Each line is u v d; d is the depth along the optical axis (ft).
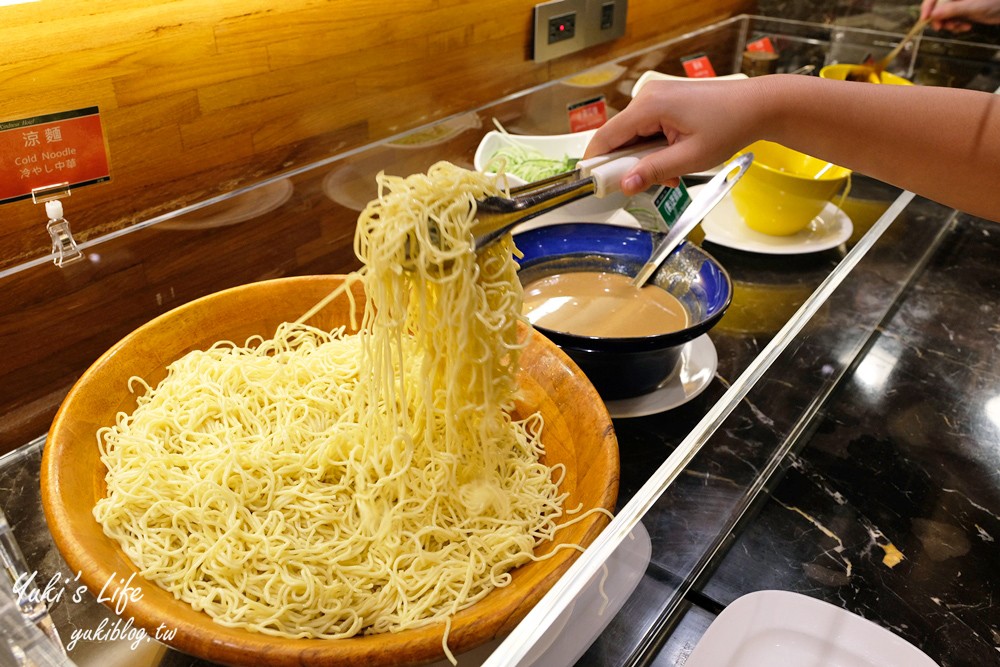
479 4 5.03
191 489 2.70
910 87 3.11
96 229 3.80
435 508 2.84
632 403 3.18
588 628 2.13
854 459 3.50
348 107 4.64
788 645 2.54
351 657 2.01
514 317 2.91
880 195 4.70
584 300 3.58
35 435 2.97
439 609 2.57
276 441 2.92
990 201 3.10
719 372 3.37
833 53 6.21
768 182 4.17
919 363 4.16
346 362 3.30
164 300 3.36
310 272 3.84
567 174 2.98
